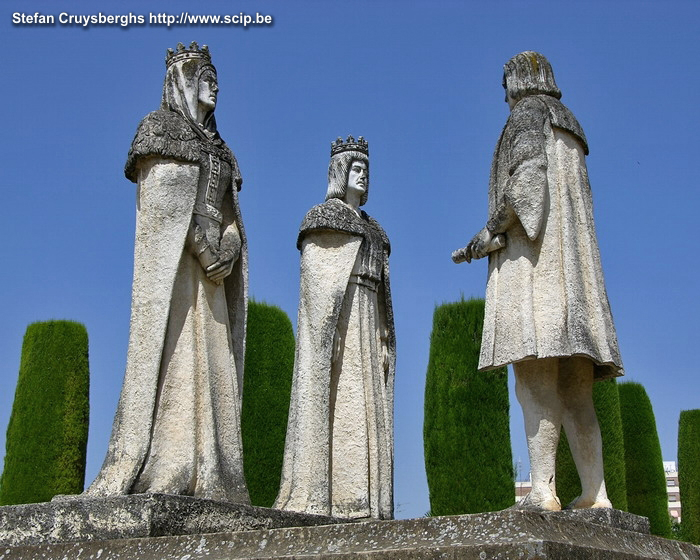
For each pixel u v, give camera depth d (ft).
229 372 23.20
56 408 47.65
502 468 44.57
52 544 18.60
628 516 21.04
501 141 23.12
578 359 21.91
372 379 28.60
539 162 21.81
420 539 15.47
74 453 47.52
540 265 21.79
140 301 22.08
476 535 15.10
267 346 45.83
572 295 21.36
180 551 17.22
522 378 21.90
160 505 18.60
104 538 18.47
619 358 21.91
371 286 29.45
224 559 16.65
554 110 22.71
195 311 22.81
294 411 28.50
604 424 45.37
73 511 18.92
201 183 23.49
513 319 21.71
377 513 27.45
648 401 54.80
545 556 14.15
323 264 28.94
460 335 46.42
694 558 20.29
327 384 27.91
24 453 46.98
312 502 27.02
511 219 22.09
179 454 21.52
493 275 22.56
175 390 21.91
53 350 48.49
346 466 27.73
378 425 28.35
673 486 136.87
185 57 24.77
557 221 21.93
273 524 21.15
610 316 22.24
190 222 22.65
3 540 19.24
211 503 19.69
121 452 21.11
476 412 45.21
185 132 23.20
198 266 23.07
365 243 29.40
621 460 45.24
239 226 24.48
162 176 22.53
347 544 15.97
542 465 21.33
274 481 44.06
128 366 21.83
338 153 30.73
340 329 28.71
